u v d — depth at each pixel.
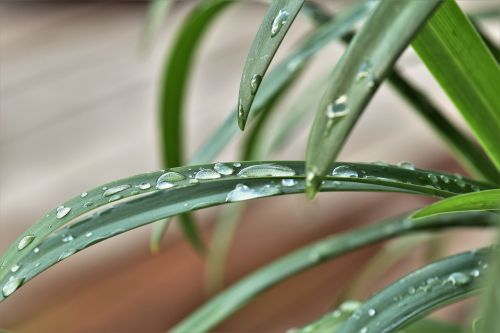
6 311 2.05
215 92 3.24
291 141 2.81
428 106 0.80
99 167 2.71
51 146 2.85
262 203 2.51
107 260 2.28
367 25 0.44
